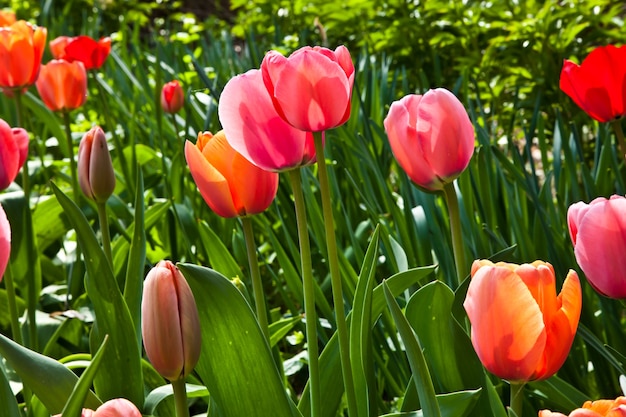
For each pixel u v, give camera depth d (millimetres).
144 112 2205
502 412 885
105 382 1022
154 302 828
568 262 1221
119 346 1019
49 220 1546
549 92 1981
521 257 1223
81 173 1119
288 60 872
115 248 1396
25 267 1364
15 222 1327
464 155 958
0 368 860
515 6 2158
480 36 2234
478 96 1503
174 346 832
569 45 2033
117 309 1013
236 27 3027
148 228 1433
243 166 948
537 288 823
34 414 1052
